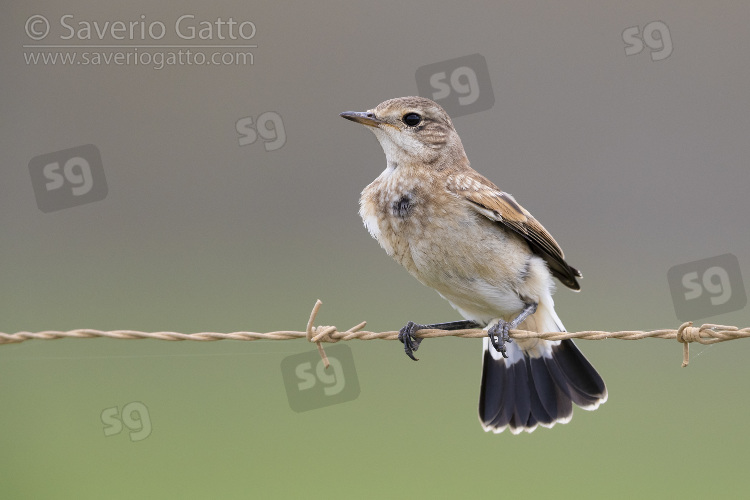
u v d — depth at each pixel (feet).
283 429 46.24
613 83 77.56
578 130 76.18
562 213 74.49
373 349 55.52
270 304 59.82
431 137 30.60
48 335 26.63
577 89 76.64
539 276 29.66
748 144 76.74
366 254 69.36
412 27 77.71
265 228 72.38
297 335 27.07
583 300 61.00
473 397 51.24
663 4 77.77
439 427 47.75
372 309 58.85
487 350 31.65
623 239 72.59
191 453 44.11
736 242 72.64
